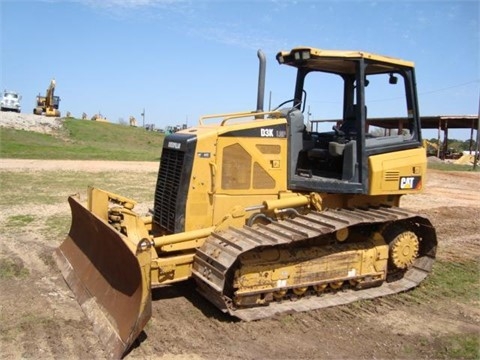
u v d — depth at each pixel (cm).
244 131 640
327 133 741
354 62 669
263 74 697
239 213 637
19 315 562
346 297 655
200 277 573
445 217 1270
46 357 471
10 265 730
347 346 527
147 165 2277
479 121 3088
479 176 2481
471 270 812
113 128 4850
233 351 500
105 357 476
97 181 1653
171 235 600
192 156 616
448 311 636
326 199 693
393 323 592
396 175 689
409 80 719
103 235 593
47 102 4966
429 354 517
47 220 1016
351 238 698
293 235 577
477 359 509
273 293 608
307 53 637
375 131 743
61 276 694
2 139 3231
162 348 499
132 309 501
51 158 2395
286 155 669
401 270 733
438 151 3534
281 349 511
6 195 1292
